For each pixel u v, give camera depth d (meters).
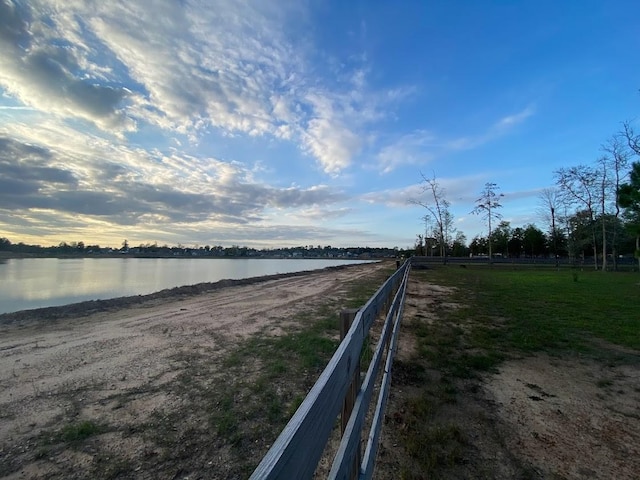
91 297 14.52
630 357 5.17
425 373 4.42
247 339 6.10
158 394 3.77
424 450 2.71
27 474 2.43
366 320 2.36
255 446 2.81
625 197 15.48
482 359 4.96
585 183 30.67
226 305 10.29
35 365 4.74
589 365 4.83
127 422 3.16
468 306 9.64
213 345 5.73
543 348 5.60
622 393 3.90
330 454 2.70
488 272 25.77
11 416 3.27
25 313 8.57
